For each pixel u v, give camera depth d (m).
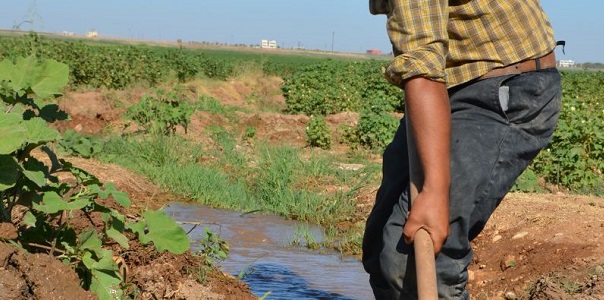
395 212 3.21
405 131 3.38
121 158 12.62
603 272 6.19
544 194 10.45
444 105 2.93
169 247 4.45
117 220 4.45
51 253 4.18
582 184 12.09
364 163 15.55
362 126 17.77
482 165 3.17
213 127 17.17
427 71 2.90
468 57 3.25
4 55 25.47
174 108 16.41
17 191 4.22
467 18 3.21
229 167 13.62
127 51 29.59
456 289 3.27
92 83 26.25
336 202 10.70
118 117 18.91
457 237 3.18
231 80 35.81
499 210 8.76
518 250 7.40
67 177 9.23
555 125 3.35
